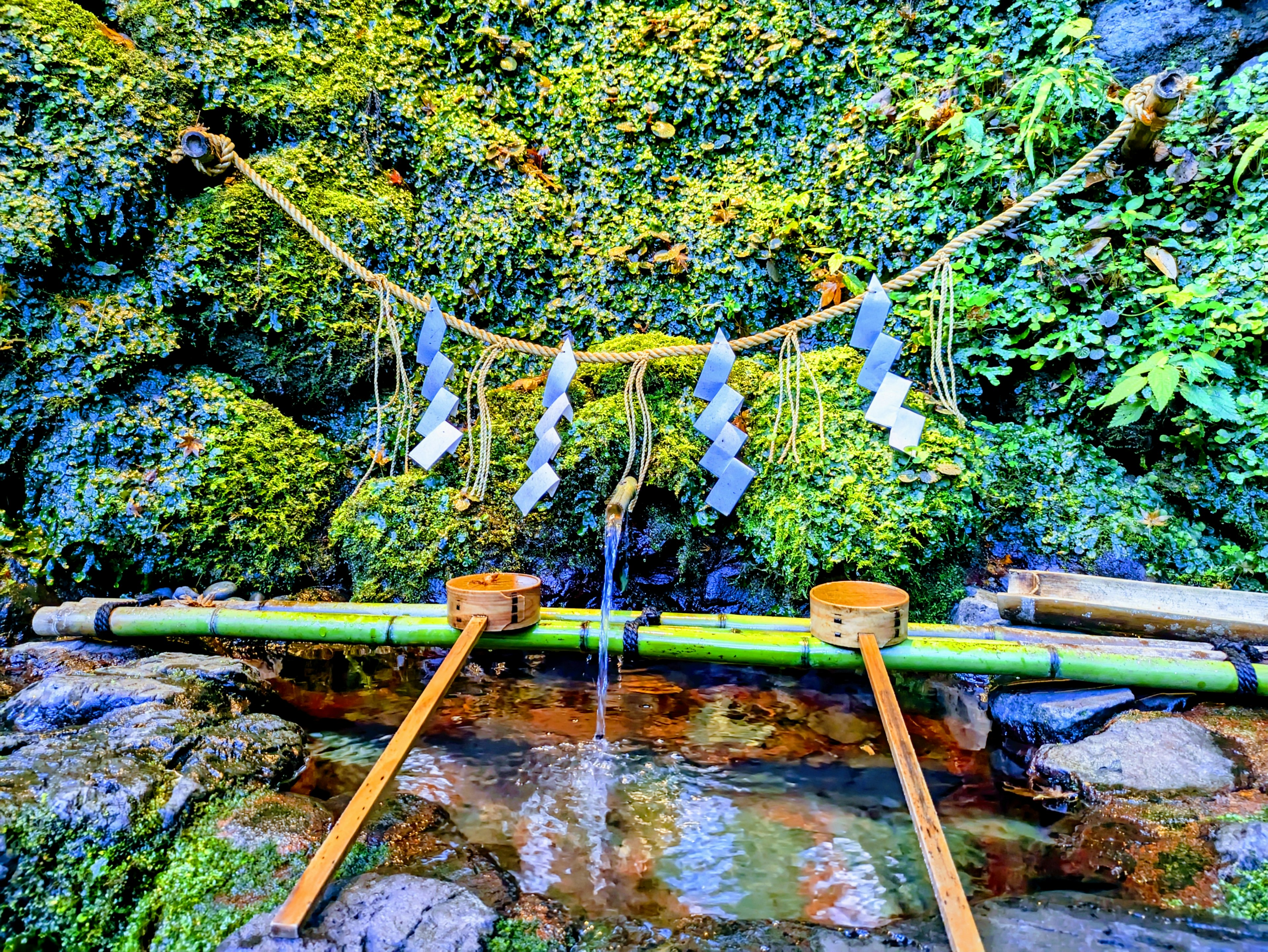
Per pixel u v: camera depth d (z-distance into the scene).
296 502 3.62
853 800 2.33
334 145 4.02
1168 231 3.64
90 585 3.32
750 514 3.47
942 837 1.79
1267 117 3.53
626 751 2.60
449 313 4.07
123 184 3.41
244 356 3.77
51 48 3.32
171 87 3.64
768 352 4.18
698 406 3.66
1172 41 3.86
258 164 3.84
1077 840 2.08
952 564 3.33
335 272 3.85
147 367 3.53
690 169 4.46
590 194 4.34
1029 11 4.06
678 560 3.58
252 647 3.26
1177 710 2.59
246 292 3.66
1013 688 2.73
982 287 3.85
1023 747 2.59
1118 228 3.69
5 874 1.75
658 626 2.78
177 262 3.55
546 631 2.78
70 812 1.90
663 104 4.43
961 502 3.28
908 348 3.89
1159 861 1.93
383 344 3.95
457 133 4.19
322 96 4.00
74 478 3.30
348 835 1.84
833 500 3.25
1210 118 3.62
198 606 3.22
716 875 2.01
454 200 4.13
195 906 1.80
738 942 1.71
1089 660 2.52
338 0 4.15
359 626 2.83
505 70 4.41
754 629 2.79
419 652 3.28
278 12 4.00
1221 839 1.94
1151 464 3.67
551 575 3.53
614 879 1.99
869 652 2.47
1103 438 3.70
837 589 2.77
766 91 4.41
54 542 3.24
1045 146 3.79
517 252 4.11
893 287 2.96
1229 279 3.44
